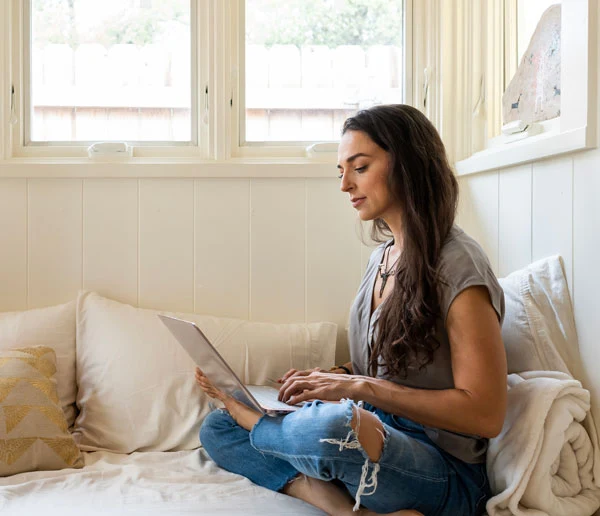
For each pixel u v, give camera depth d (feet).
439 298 4.31
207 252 6.93
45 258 6.84
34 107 7.23
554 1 5.72
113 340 6.18
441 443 4.45
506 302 5.15
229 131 7.14
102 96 7.26
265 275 6.97
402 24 7.42
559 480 4.37
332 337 6.57
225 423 5.21
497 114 6.89
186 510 4.26
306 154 7.31
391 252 5.15
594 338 4.42
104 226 6.86
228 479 4.91
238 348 6.34
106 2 7.25
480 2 6.98
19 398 5.22
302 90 7.38
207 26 7.11
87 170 6.78
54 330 6.29
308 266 7.00
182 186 6.90
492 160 5.81
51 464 5.14
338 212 7.00
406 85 7.37
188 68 7.30
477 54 6.98
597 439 4.44
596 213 4.34
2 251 6.82
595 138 4.33
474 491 4.40
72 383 6.22
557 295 4.77
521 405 4.39
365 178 4.72
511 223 5.63
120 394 5.93
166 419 5.84
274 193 6.97
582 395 4.37
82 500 4.41
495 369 4.10
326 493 4.39
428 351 4.33
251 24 7.31
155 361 6.06
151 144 7.29
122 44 7.26
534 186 5.20
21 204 6.81
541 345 4.83
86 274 6.86
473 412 4.03
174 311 6.88
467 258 4.33
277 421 4.38
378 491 4.06
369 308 5.03
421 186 4.56
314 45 7.38
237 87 7.27
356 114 4.85
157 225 6.89
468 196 6.69
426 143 4.66
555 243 4.89
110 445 5.80
